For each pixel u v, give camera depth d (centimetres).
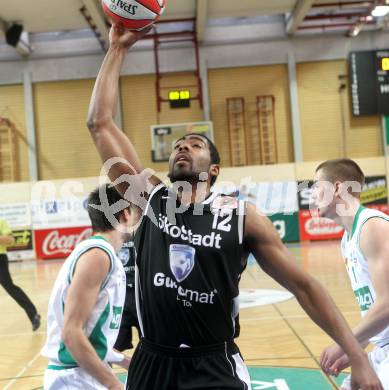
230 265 170
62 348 211
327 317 162
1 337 550
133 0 187
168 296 172
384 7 1321
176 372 171
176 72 1531
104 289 207
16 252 1380
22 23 1381
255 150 1530
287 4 1370
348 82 1515
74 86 1530
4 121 1500
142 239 184
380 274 195
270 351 440
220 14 1415
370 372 159
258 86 1534
